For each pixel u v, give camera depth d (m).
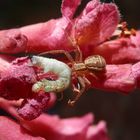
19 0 0.27
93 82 0.09
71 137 0.12
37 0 0.27
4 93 0.08
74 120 0.13
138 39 0.09
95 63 0.09
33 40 0.09
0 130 0.08
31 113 0.08
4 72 0.08
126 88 0.09
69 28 0.09
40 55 0.09
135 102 0.26
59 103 0.25
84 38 0.09
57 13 0.27
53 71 0.08
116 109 0.26
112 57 0.09
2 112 0.18
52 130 0.12
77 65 0.09
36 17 0.27
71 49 0.09
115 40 0.09
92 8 0.08
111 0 0.09
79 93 0.09
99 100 0.26
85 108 0.26
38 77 0.08
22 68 0.08
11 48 0.08
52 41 0.09
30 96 0.08
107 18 0.08
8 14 0.27
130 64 0.09
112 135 0.25
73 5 0.09
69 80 0.08
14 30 0.08
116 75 0.09
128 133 0.26
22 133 0.08
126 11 0.28
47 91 0.08
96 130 0.13
